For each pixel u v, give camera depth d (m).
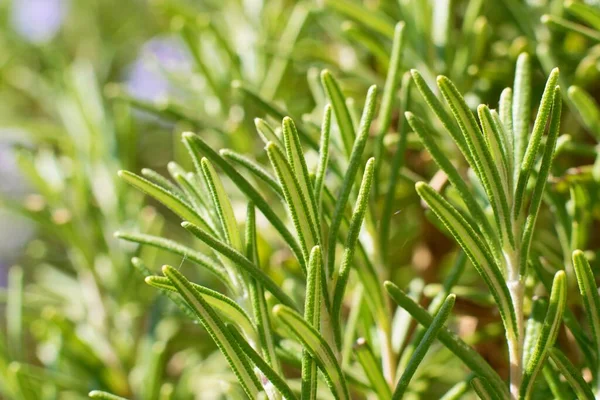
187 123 0.38
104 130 0.42
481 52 0.32
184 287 0.21
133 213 0.40
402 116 0.26
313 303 0.21
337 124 0.25
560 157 0.33
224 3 0.47
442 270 0.37
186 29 0.37
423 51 0.31
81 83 0.43
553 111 0.21
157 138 0.58
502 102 0.22
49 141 0.49
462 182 0.22
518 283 0.22
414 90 0.31
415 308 0.23
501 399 0.22
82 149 0.42
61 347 0.34
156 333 0.36
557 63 0.32
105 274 0.40
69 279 0.42
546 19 0.28
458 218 0.21
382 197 0.34
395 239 0.38
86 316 0.40
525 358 0.23
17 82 0.56
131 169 0.42
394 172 0.26
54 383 0.33
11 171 0.59
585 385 0.22
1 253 0.64
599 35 0.27
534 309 0.23
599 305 0.21
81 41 0.62
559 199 0.27
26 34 0.59
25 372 0.31
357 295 0.27
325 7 0.37
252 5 0.45
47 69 0.58
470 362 0.22
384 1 0.39
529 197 0.27
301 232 0.22
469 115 0.21
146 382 0.32
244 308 0.23
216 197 0.23
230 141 0.35
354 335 0.28
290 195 0.21
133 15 0.63
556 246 0.34
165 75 0.43
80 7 0.62
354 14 0.31
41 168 0.41
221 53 0.40
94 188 0.41
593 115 0.27
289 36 0.40
